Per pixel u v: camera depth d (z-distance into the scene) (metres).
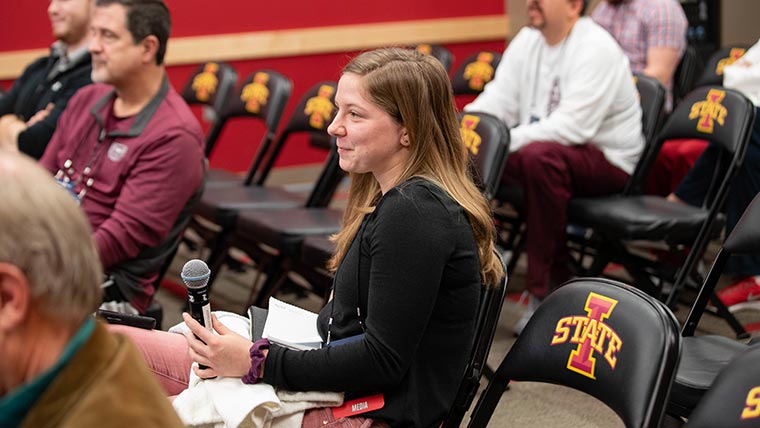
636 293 1.62
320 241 3.23
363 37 6.28
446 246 1.66
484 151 3.12
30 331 0.96
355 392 1.71
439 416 1.74
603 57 3.59
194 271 1.64
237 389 1.67
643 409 1.50
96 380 0.93
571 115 3.54
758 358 1.43
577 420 2.82
